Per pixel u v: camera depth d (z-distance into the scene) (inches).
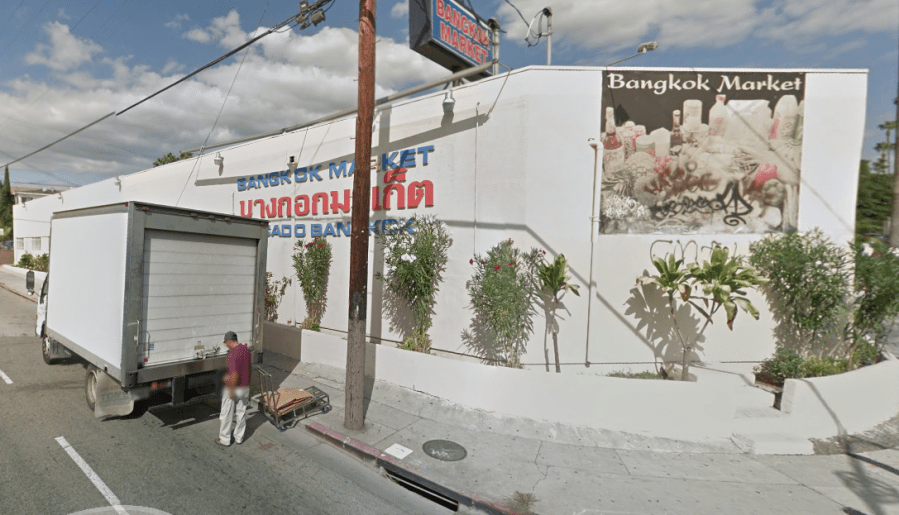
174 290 240.5
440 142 344.5
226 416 225.3
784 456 233.0
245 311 276.5
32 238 1190.3
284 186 472.7
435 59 409.7
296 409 260.4
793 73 311.0
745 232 314.5
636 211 311.4
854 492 198.8
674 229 313.3
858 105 313.6
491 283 283.1
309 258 416.5
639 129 309.0
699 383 250.1
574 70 305.0
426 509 184.2
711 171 311.9
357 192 242.7
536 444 238.2
